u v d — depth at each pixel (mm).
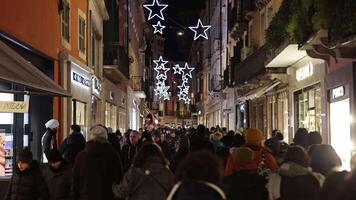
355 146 12125
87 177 8750
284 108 21891
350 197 4898
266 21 24672
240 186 6762
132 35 44781
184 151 12055
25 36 13055
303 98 19125
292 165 6973
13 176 8570
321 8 11438
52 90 10211
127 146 14695
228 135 14406
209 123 59594
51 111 15594
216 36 50688
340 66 14188
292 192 6855
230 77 34219
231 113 40062
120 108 35469
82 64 19859
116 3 28141
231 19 34438
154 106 83875
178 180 4340
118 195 7984
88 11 22031
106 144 8961
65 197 9211
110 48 27328
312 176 6926
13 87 12844
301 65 18891
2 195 11391
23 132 14117
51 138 13242
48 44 15383
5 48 10430
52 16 15891
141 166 7789
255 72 23234
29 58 14344
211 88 55469
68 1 18250
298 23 13453
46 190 8531
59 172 9258
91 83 22281
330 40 12094
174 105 110438
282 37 16516
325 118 15539
